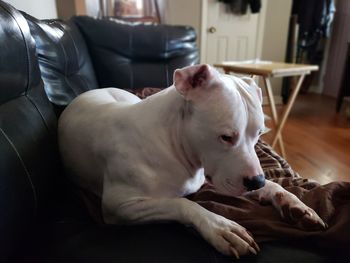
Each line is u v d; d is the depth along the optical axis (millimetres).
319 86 5078
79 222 844
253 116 823
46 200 865
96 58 1942
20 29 854
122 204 884
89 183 1107
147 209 836
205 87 812
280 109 3998
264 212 855
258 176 783
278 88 4301
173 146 905
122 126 958
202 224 721
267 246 712
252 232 755
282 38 4203
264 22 4035
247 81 930
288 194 859
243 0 3762
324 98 4695
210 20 3768
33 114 903
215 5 3734
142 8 3531
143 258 651
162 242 701
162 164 896
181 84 822
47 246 713
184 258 656
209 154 842
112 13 3414
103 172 1020
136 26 2074
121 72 1983
